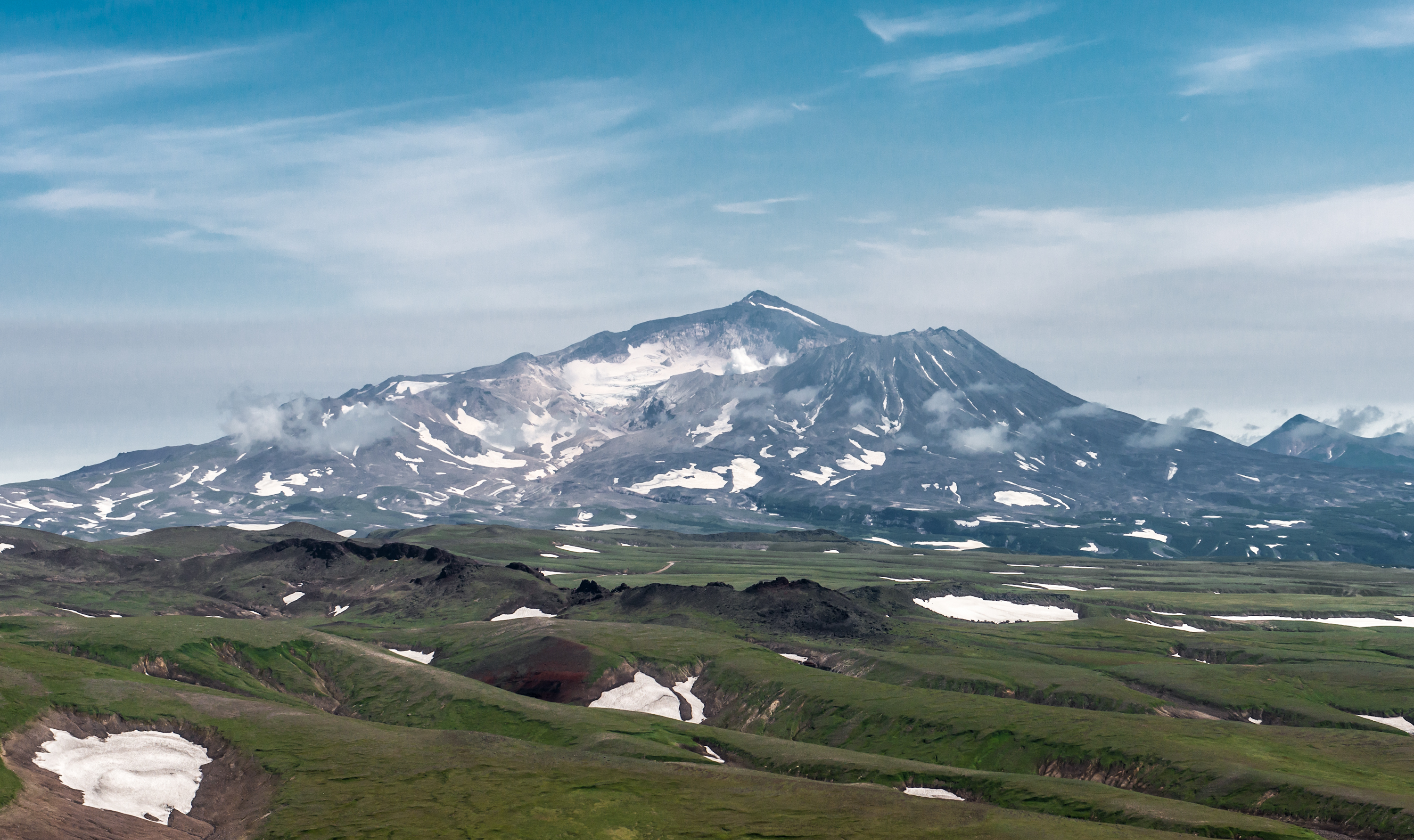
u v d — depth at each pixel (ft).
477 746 464.24
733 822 373.81
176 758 422.82
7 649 515.09
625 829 364.79
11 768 368.68
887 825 371.15
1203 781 444.96
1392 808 387.75
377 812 373.40
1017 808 416.05
